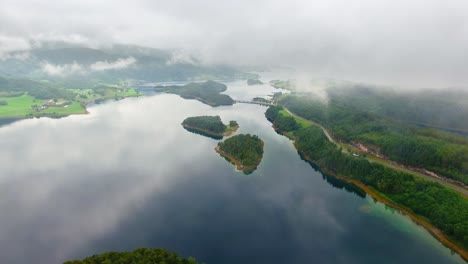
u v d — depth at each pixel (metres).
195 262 148.12
